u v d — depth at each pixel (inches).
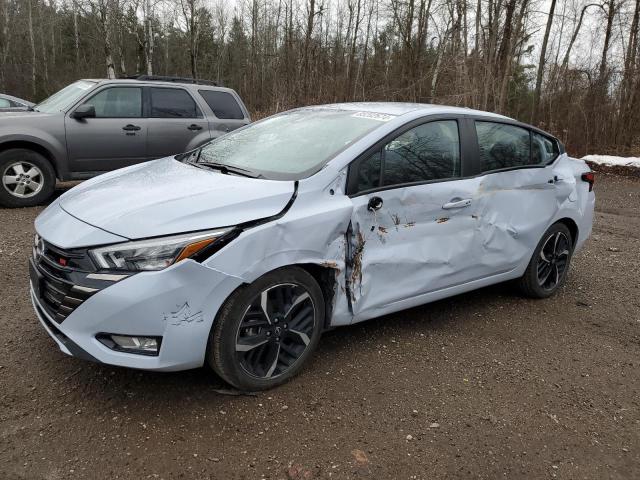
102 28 1219.2
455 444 115.3
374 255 140.1
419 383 137.3
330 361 144.1
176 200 121.1
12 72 1768.0
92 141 305.1
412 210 146.6
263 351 126.3
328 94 913.5
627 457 116.2
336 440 113.2
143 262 109.0
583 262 254.2
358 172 137.6
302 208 126.7
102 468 101.0
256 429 114.7
